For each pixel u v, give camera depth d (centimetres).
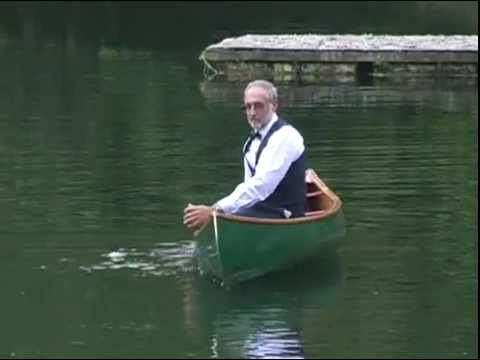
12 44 3994
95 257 1409
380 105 2625
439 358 1080
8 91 2867
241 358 1089
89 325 1181
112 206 1644
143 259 1399
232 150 2050
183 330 1165
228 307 1230
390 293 1273
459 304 1233
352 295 1270
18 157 2003
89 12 5156
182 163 1944
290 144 1324
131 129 2291
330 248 1402
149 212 1611
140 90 2859
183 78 3088
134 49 3781
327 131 2256
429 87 2961
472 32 4209
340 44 3291
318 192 1496
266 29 4372
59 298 1266
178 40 4038
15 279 1324
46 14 5062
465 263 1371
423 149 2039
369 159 1958
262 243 1298
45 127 2327
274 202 1335
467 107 2570
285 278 1332
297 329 1162
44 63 3447
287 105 2642
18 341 1137
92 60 3503
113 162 1952
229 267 1281
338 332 1156
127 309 1226
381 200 1666
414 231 1507
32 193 1728
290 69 3189
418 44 3291
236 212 1321
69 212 1619
